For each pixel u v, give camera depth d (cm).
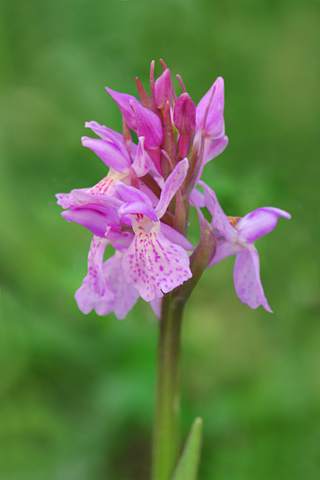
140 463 36
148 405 36
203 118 30
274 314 40
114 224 30
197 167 30
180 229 30
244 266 32
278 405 36
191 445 30
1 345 37
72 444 36
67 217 30
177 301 30
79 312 38
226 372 38
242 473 35
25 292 38
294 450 35
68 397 37
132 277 29
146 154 29
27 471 35
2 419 36
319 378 37
